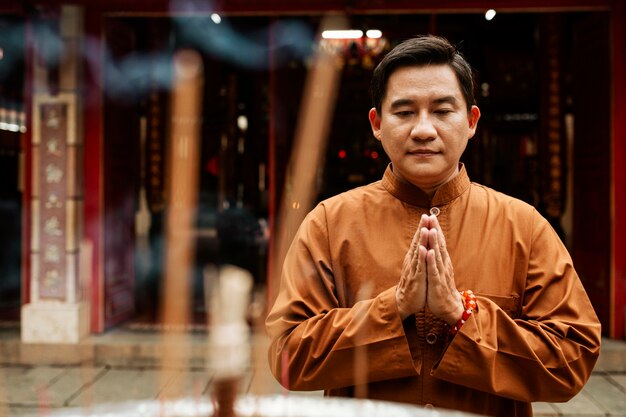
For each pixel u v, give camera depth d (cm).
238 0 571
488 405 139
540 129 769
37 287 566
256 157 858
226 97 854
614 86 561
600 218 584
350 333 133
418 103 140
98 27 579
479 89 784
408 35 687
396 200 153
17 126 796
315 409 109
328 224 152
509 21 768
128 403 118
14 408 417
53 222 568
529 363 131
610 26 564
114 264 617
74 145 568
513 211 150
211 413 94
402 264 146
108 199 602
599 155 587
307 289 146
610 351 529
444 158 142
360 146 793
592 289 598
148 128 755
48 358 554
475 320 132
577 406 441
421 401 138
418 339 139
